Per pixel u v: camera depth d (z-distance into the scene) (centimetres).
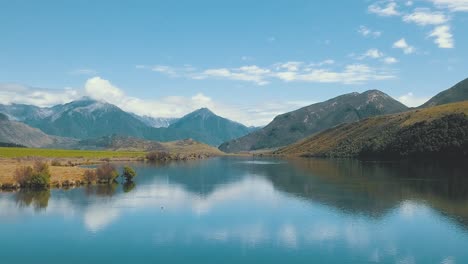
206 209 8225
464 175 13900
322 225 6875
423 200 8950
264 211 8012
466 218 7262
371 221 7131
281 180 13350
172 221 7181
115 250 5588
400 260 5212
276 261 5188
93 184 11950
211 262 5147
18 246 5734
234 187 11600
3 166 13375
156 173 16425
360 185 11588
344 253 5472
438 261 5175
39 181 10850
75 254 5425
